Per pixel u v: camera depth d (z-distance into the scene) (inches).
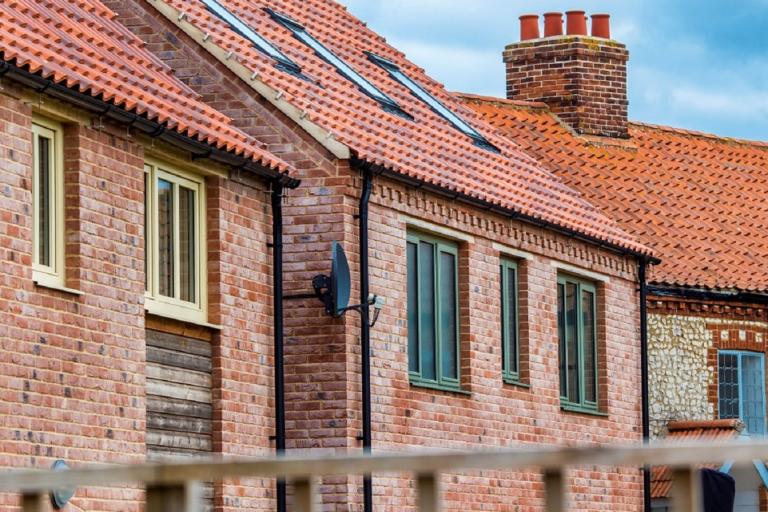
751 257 1491.1
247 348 877.8
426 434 1014.4
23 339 679.7
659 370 1393.9
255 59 1003.3
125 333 754.8
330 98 1040.8
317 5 1263.5
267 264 902.4
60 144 728.3
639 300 1298.0
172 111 815.1
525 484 1114.7
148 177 804.0
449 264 1068.5
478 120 1300.4
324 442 945.5
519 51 1594.5
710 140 1695.4
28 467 676.7
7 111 678.5
